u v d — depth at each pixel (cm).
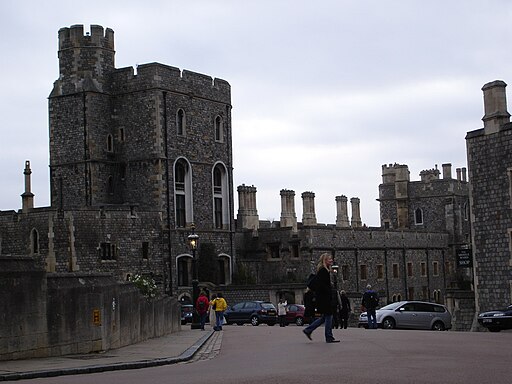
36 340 1944
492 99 4553
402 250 8231
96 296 2125
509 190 4444
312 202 8594
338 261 7344
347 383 1346
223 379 1452
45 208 5922
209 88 7000
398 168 9638
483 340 2342
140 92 6594
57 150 6700
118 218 6166
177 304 3944
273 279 7269
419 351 1911
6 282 1850
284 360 1792
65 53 6706
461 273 9162
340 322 3709
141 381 1464
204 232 6781
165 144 6544
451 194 9300
